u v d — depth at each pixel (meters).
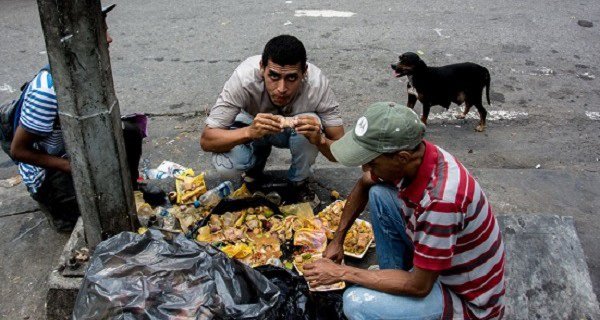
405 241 2.46
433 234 1.89
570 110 5.08
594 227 3.24
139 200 3.21
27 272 3.05
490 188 3.58
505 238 2.97
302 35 6.46
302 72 2.67
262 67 2.70
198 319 2.16
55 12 2.02
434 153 1.94
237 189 3.43
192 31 6.61
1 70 5.80
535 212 3.35
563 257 2.85
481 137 4.71
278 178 3.54
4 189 3.84
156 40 6.40
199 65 5.88
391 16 6.98
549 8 7.27
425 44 6.26
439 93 4.57
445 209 1.85
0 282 2.99
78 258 2.73
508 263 2.81
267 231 3.00
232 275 2.31
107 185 2.51
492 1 7.49
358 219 3.06
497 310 2.14
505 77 5.61
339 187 3.48
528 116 5.00
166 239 2.41
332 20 6.86
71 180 3.05
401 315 2.14
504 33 6.54
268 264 2.63
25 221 3.41
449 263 1.94
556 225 3.06
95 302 2.20
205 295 2.21
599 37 6.47
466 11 7.14
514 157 4.40
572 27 6.71
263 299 2.28
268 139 3.15
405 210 2.03
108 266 2.30
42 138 2.79
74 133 2.32
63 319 2.73
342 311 2.45
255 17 6.96
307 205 3.17
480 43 6.29
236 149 3.15
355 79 5.57
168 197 3.37
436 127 4.90
